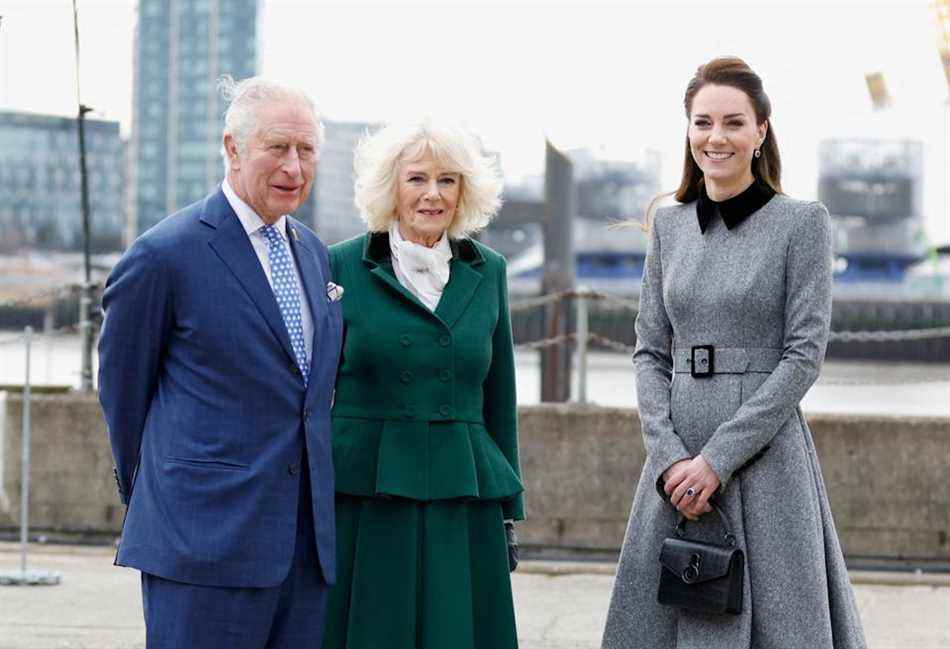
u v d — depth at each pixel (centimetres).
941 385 3394
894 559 800
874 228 8219
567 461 827
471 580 407
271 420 358
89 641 598
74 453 864
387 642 399
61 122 10375
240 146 360
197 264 357
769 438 378
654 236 410
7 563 788
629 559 399
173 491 351
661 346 407
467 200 416
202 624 349
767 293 385
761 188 392
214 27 12912
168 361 360
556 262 1722
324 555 366
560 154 1731
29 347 747
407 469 402
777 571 379
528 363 3888
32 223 10325
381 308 411
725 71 392
